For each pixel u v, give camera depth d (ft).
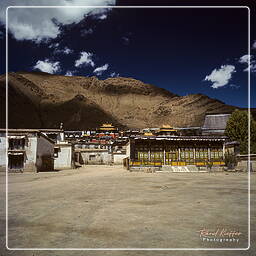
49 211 26.63
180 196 36.58
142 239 17.48
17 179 69.67
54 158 129.59
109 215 24.67
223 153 112.06
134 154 110.22
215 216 24.12
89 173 92.63
